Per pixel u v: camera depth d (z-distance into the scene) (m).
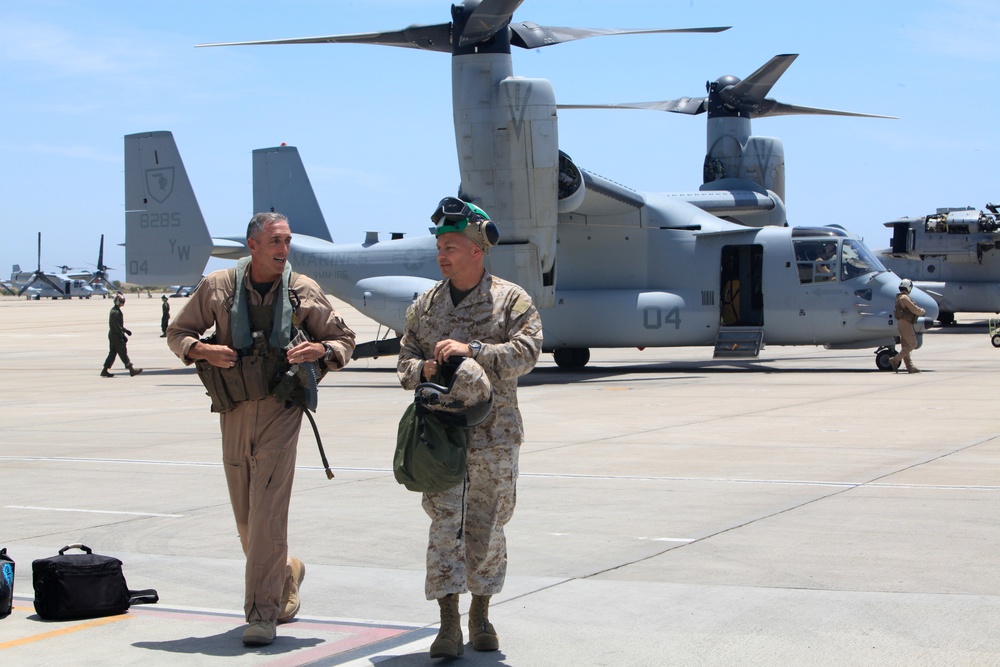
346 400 19.41
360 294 26.62
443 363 5.18
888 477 10.05
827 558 7.03
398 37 21.16
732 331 23.98
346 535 8.08
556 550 7.43
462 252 5.36
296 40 21.56
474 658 5.22
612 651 5.26
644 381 21.97
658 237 24.31
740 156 31.23
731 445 12.45
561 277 25.06
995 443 12.10
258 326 5.57
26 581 6.86
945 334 38.56
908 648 5.19
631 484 10.03
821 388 19.34
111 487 10.41
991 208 39.50
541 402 17.94
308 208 30.33
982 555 7.03
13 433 14.98
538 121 20.23
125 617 6.00
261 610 5.48
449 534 5.20
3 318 68.31
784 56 29.84
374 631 5.71
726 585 6.43
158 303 104.75
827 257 23.25
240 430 5.60
